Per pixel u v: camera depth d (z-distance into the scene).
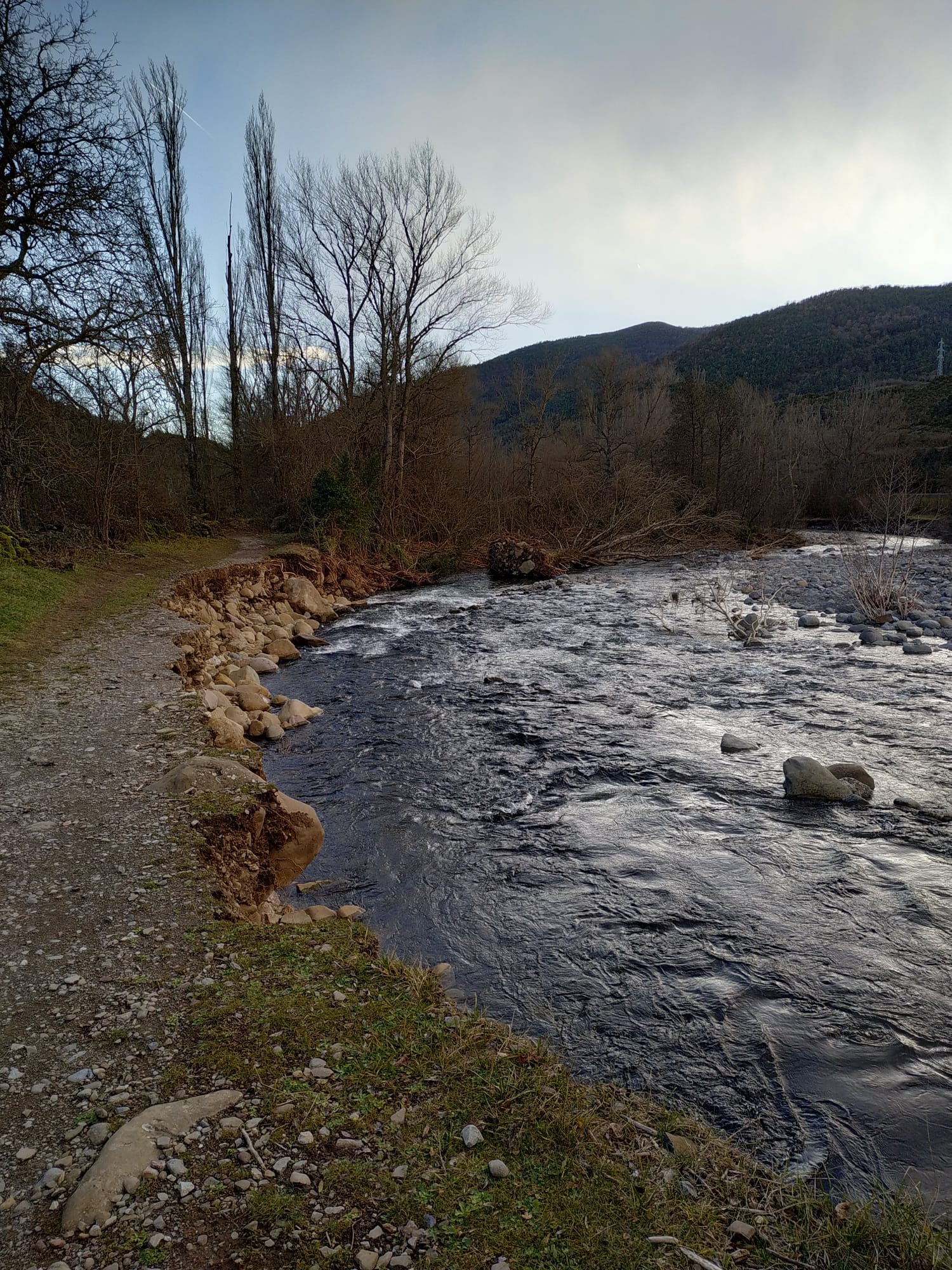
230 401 38.34
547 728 10.14
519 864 6.41
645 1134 3.21
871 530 35.44
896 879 5.91
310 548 24.16
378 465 27.91
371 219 27.52
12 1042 3.40
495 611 20.41
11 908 4.55
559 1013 4.45
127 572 18.64
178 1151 2.77
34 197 16.03
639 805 7.54
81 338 17.22
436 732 10.20
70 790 6.32
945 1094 3.75
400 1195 2.62
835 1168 3.26
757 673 12.48
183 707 8.77
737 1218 2.73
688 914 5.54
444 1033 3.64
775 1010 4.44
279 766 9.04
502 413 41.34
